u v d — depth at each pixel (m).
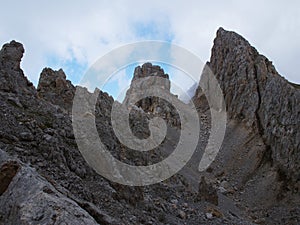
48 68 43.03
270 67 84.00
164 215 22.33
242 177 62.84
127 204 20.31
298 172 57.53
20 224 10.84
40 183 12.40
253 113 76.31
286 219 48.84
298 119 63.78
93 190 18.64
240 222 28.36
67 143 22.67
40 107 26.88
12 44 31.91
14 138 19.48
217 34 99.75
